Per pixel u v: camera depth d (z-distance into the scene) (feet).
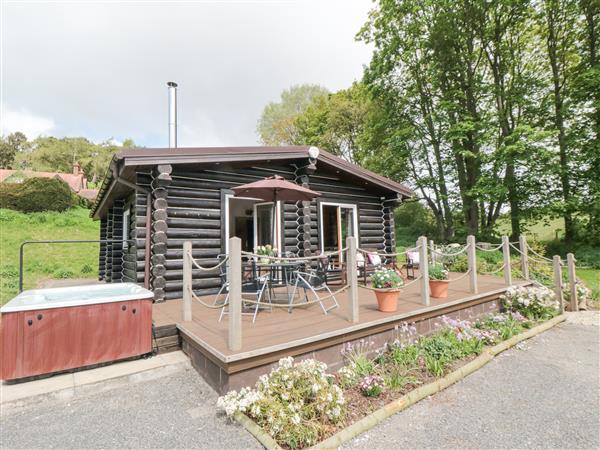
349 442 6.56
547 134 31.42
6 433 6.57
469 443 6.55
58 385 8.46
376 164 52.08
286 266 13.11
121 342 9.75
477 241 39.91
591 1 32.63
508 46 38.75
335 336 9.42
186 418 7.13
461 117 39.29
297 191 13.70
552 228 40.34
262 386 7.37
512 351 12.14
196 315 12.11
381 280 11.95
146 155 14.33
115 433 6.59
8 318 8.38
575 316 17.57
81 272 34.12
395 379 8.75
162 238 15.37
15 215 49.08
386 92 47.34
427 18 40.29
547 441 6.63
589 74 30.81
